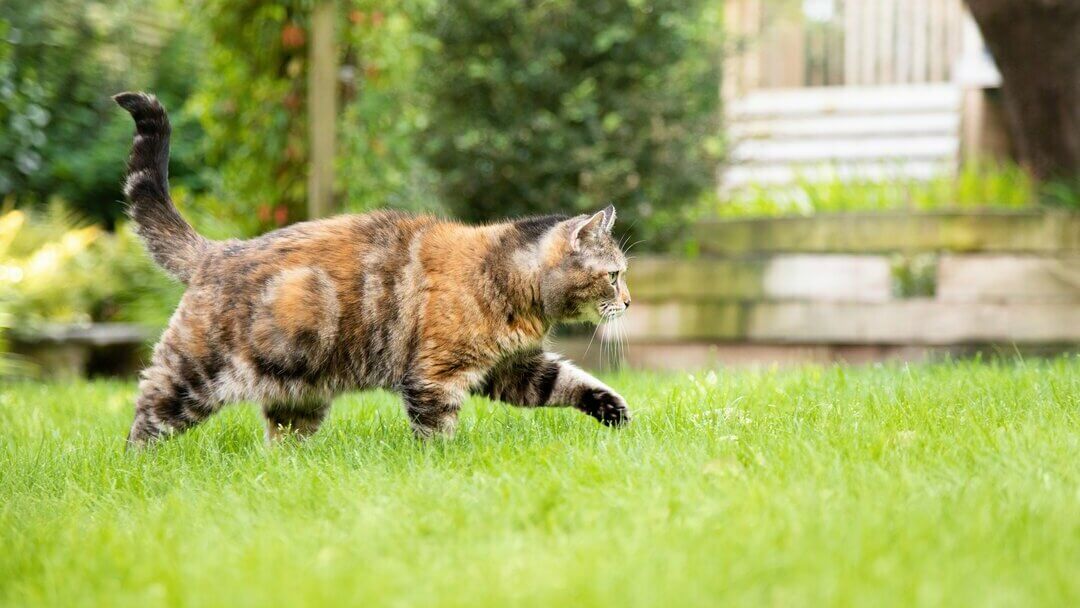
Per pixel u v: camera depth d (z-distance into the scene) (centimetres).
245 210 905
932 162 1277
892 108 1298
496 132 1062
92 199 1224
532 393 495
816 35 1371
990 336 866
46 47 1191
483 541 308
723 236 959
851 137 1311
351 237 466
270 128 870
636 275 941
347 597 265
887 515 304
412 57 1023
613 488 345
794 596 251
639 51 1081
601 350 936
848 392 522
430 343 447
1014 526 291
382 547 308
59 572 297
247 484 390
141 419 465
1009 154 1155
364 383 464
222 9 864
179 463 435
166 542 319
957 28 1309
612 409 482
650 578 266
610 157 1083
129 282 1030
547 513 325
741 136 1210
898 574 262
